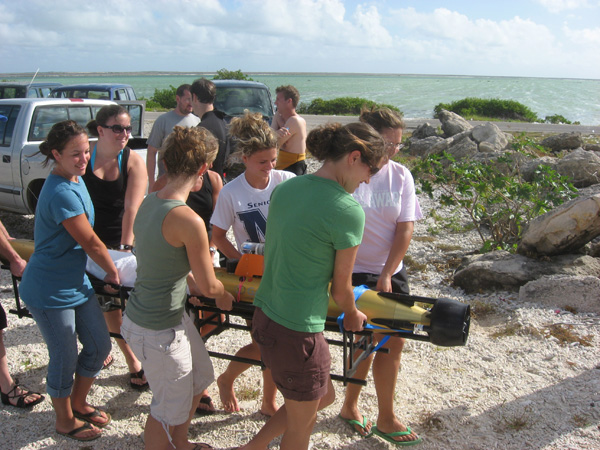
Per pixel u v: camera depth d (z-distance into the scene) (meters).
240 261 2.76
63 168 2.71
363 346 2.63
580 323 4.26
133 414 3.30
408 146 13.62
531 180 8.74
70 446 2.97
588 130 21.64
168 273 2.40
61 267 2.75
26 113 6.35
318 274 2.13
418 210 2.97
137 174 3.57
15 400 3.30
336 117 28.59
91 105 7.14
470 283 5.19
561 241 5.09
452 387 3.56
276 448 2.98
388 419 2.99
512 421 3.13
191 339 2.72
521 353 3.93
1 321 3.24
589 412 3.13
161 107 33.16
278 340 2.19
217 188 3.92
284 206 2.15
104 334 2.98
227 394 3.26
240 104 11.24
